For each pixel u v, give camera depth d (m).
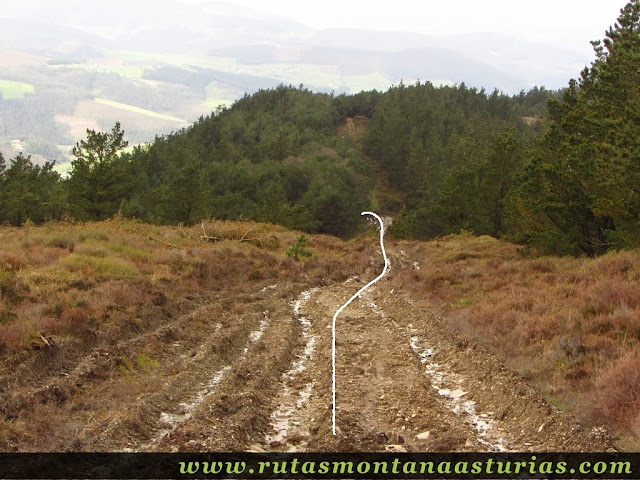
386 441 8.48
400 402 10.27
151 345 13.60
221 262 25.88
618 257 20.89
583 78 33.62
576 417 9.35
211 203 60.72
